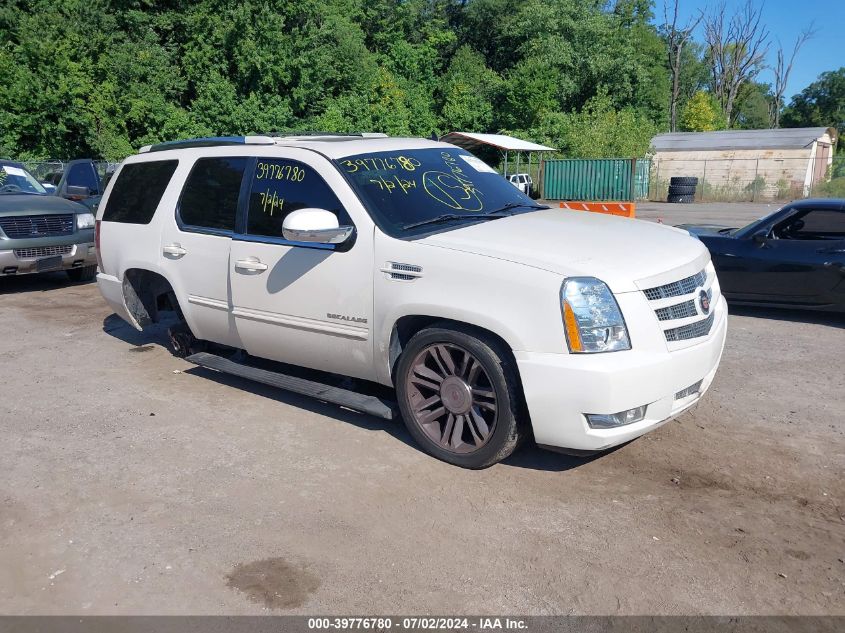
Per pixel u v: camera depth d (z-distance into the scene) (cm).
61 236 934
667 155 3750
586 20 4691
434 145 529
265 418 494
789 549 327
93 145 2594
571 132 3609
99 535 352
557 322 359
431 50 4638
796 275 728
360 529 352
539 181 2708
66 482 407
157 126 2880
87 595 306
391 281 414
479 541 339
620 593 299
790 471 403
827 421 473
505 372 380
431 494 384
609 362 356
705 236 798
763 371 579
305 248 455
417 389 425
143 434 471
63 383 574
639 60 5041
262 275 479
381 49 4569
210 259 515
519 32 4944
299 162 473
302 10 3353
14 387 566
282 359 498
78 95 2598
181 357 594
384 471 412
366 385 493
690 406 403
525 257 379
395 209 441
